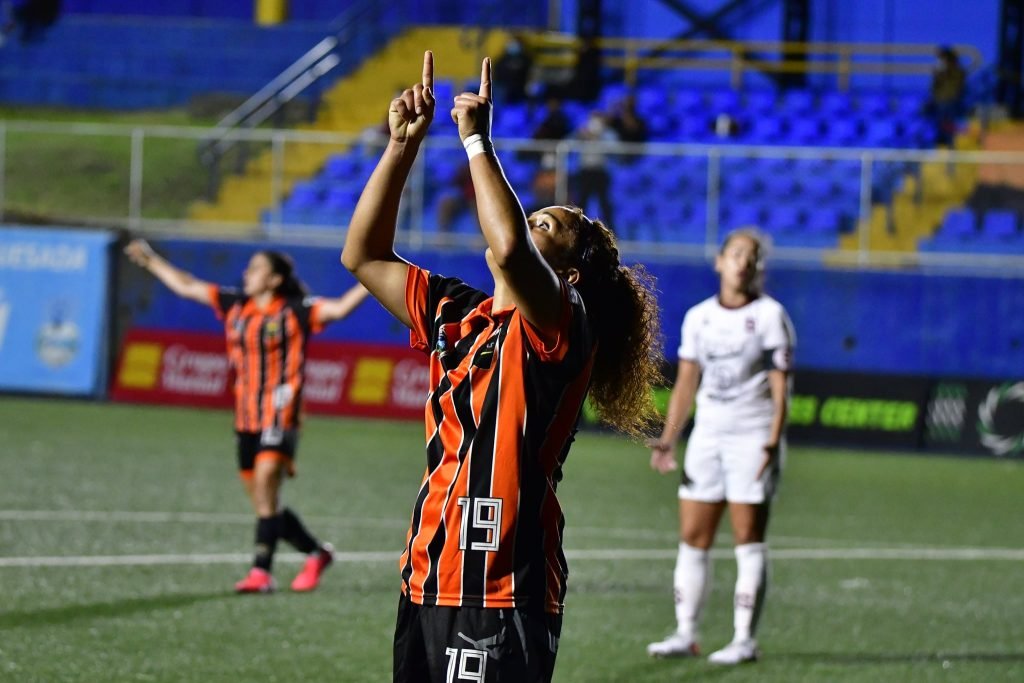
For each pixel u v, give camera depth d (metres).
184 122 45.97
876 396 28.97
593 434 29.89
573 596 14.11
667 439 11.97
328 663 10.78
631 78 42.88
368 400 30.17
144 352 31.11
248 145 38.75
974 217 35.28
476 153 5.30
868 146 40.53
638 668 11.14
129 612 12.29
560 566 5.59
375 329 30.59
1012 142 40.16
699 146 38.44
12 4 48.31
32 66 47.88
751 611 11.54
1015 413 28.22
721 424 11.66
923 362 29.61
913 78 43.41
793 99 42.22
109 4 50.00
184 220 37.38
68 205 37.25
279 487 13.62
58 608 12.30
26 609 12.19
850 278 29.78
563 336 5.30
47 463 21.64
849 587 15.05
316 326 13.73
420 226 32.22
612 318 5.92
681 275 30.23
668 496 21.33
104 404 30.72
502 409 5.38
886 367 29.69
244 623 12.09
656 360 6.23
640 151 31.91
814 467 25.97
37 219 33.66
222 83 47.12
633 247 32.06
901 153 31.38
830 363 29.83
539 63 43.81
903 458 27.86
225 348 30.83
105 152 39.09
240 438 13.77
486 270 31.00
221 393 30.55
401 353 30.38
